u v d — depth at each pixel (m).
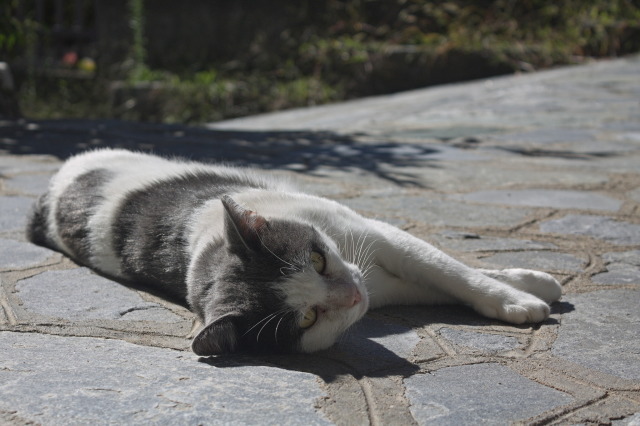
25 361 1.03
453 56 3.79
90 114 3.83
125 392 0.98
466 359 1.05
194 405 0.97
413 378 1.02
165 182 1.27
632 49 4.16
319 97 3.75
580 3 4.31
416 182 1.63
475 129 2.34
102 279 1.23
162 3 4.25
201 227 1.17
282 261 1.08
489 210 1.46
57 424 0.94
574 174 1.67
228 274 1.08
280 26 4.20
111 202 1.26
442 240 1.34
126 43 4.31
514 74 3.73
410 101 3.09
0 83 2.84
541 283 1.16
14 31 3.10
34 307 1.15
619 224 1.39
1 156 1.94
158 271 1.18
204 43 4.26
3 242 1.35
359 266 1.17
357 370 1.04
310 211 1.18
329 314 1.08
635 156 1.86
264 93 3.83
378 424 0.95
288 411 0.97
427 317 1.15
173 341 1.08
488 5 4.29
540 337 1.08
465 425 0.95
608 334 1.08
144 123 2.60
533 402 0.98
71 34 4.55
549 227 1.38
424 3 4.23
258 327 1.06
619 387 1.00
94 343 1.07
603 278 1.21
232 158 1.89
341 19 4.26
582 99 2.82
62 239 1.30
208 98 3.78
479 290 1.14
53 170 1.76
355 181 1.63
